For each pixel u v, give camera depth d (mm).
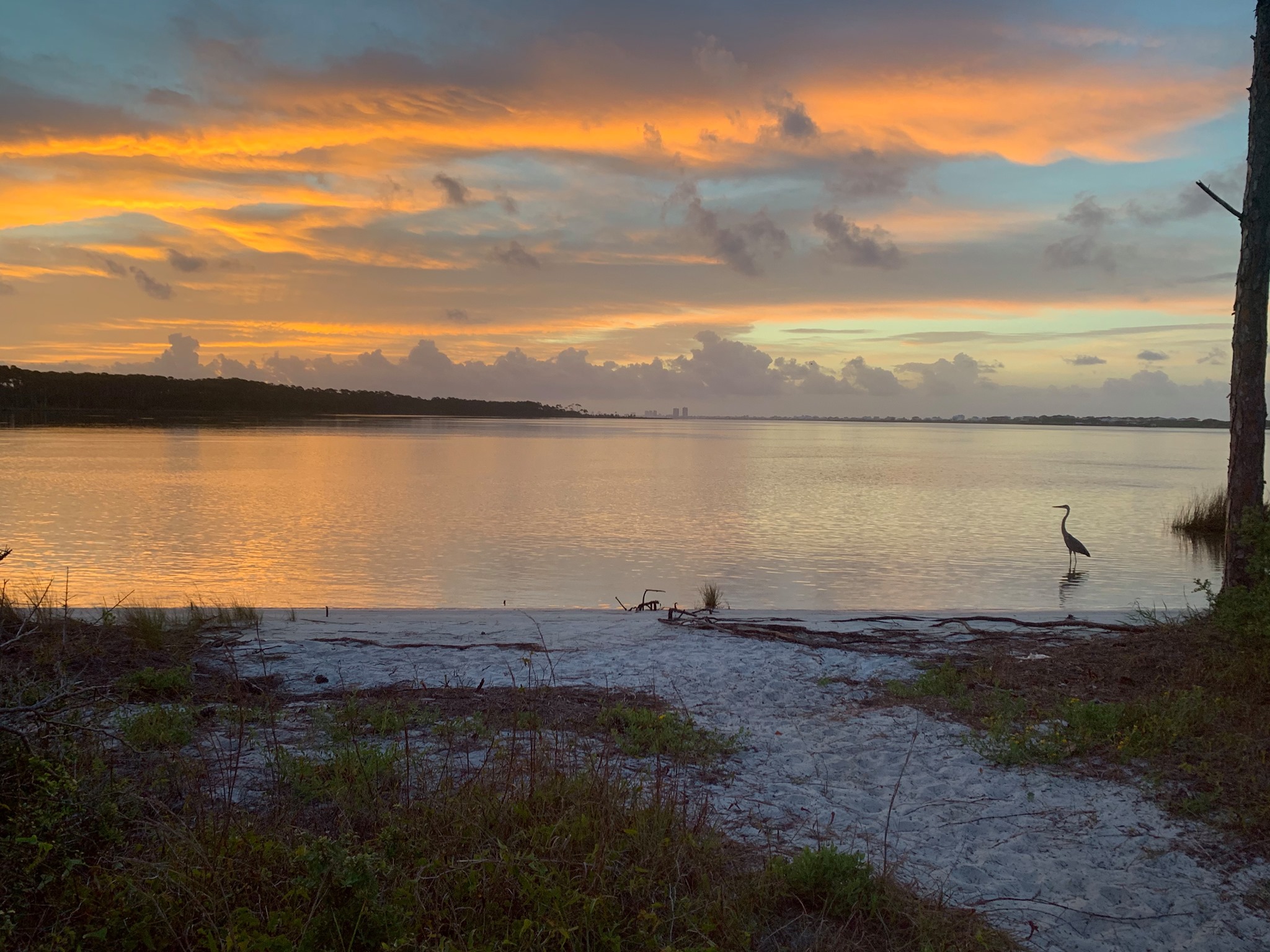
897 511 33250
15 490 35125
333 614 12641
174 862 3783
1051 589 18125
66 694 4672
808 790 5680
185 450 64562
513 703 7242
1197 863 4660
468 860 3715
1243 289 9422
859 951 3732
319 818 4730
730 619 12539
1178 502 37062
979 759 6289
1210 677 7555
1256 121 9312
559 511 32312
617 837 4285
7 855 3652
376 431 132625
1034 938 3947
